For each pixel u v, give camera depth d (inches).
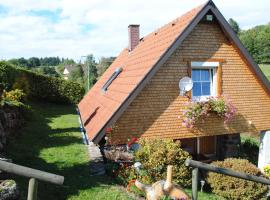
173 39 483.2
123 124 473.7
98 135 453.4
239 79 549.0
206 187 473.1
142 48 658.8
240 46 532.4
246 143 734.5
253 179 289.9
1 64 916.6
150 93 487.8
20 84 1051.9
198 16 490.9
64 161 498.9
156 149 430.6
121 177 424.2
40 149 558.6
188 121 501.4
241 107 553.3
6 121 563.8
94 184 410.6
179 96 506.6
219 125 537.0
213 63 527.5
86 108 732.0
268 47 2529.5
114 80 664.4
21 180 370.9
